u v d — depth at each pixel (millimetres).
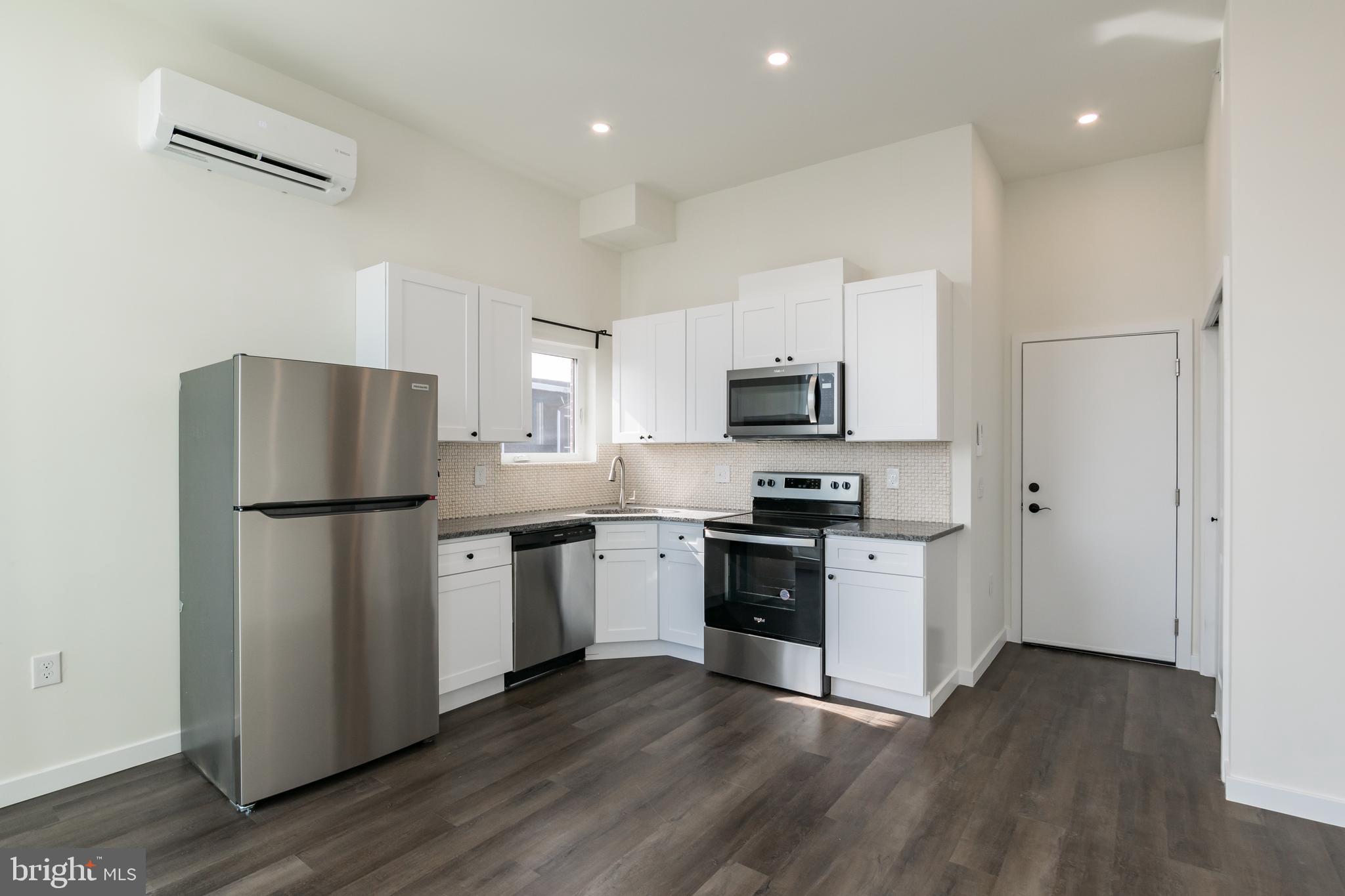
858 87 3125
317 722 2371
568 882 1861
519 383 3676
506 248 4023
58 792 2340
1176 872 1903
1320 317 2162
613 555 3816
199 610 2459
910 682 3000
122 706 2500
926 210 3590
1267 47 2229
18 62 2287
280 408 2279
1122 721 2955
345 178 2975
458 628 3047
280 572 2281
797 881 1867
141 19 2561
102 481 2453
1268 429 2232
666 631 3861
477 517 3734
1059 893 1812
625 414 4441
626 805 2262
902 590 3018
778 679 3342
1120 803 2270
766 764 2553
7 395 2260
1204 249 3605
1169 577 3766
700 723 2941
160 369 2604
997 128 3521
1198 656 3664
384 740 2562
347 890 1824
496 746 2715
